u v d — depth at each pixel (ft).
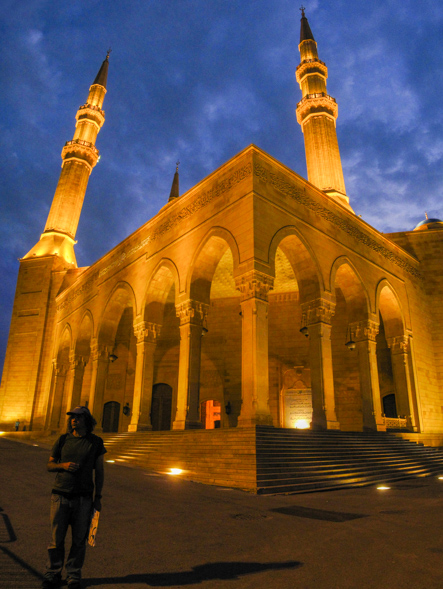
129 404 94.84
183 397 56.80
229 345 91.45
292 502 26.68
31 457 47.91
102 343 83.35
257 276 49.08
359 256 70.18
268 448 37.52
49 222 129.08
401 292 80.12
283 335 89.66
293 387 86.07
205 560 14.20
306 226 59.57
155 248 72.43
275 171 57.00
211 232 58.23
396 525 19.81
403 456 52.95
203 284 62.08
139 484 31.48
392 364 80.64
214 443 41.70
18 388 111.45
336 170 102.01
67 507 11.51
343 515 22.25
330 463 40.37
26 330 115.85
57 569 11.10
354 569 13.47
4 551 14.39
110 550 15.14
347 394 82.64
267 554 14.98
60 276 118.32
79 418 12.19
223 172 59.21
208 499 26.61
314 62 116.67
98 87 148.36
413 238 92.89
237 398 87.20
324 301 58.54
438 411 81.41
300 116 111.65
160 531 18.03
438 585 12.18
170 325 97.40
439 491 33.47
